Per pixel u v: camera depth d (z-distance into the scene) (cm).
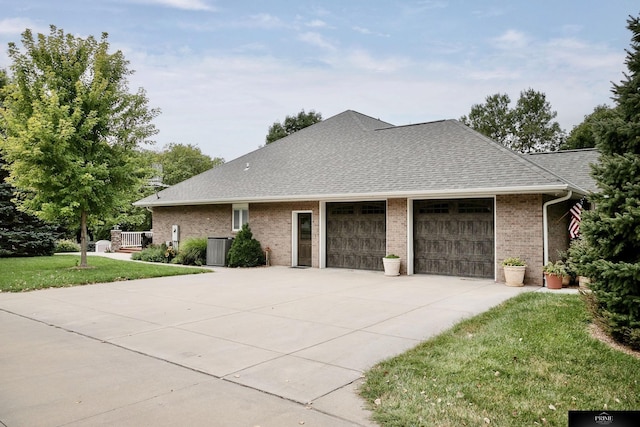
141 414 411
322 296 1060
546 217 1236
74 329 751
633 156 606
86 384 490
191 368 543
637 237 578
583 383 473
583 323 712
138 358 586
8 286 1189
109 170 1498
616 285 604
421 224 1473
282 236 1788
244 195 1828
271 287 1215
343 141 2003
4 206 2080
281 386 480
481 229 1359
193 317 838
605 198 636
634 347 594
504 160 1372
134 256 2142
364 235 1611
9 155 1363
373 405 427
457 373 504
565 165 1672
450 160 1493
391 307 916
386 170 1585
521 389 456
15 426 385
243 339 677
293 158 2039
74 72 1477
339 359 573
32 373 528
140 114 1582
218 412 415
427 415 399
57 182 1382
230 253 1764
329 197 1551
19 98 1399
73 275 1374
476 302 959
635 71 648
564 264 1170
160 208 2330
